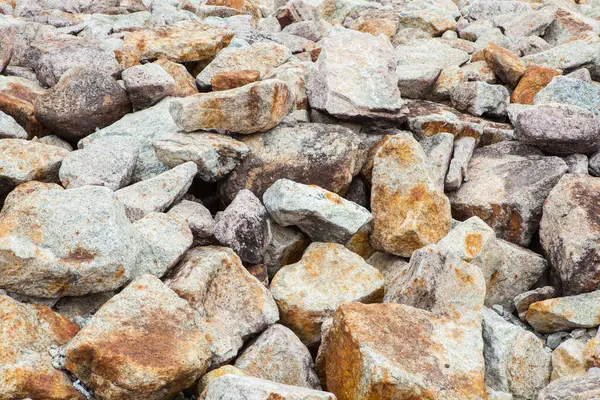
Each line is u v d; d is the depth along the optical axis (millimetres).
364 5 4734
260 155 2619
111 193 2068
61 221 1987
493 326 2062
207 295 2127
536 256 2441
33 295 1984
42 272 1937
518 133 2799
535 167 2695
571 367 2070
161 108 2918
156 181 2385
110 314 1875
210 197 2705
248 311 2131
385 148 2561
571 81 3086
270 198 2408
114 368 1762
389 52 2961
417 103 3170
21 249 1927
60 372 1826
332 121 2854
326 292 2246
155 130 2787
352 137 2666
